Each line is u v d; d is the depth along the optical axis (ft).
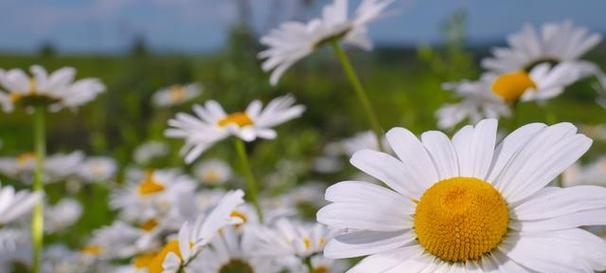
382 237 0.95
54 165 2.39
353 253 0.94
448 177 0.98
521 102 1.43
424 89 1.98
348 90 5.43
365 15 1.37
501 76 1.44
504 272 0.86
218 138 1.39
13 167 2.32
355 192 0.97
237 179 3.16
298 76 5.26
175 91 3.87
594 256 0.80
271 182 3.20
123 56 6.04
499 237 0.90
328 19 1.40
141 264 1.35
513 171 0.96
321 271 1.32
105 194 2.75
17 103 1.47
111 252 1.59
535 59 1.55
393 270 0.91
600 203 0.86
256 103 1.47
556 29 1.54
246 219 1.29
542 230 0.88
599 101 1.45
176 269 1.03
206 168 2.97
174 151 3.45
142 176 2.06
